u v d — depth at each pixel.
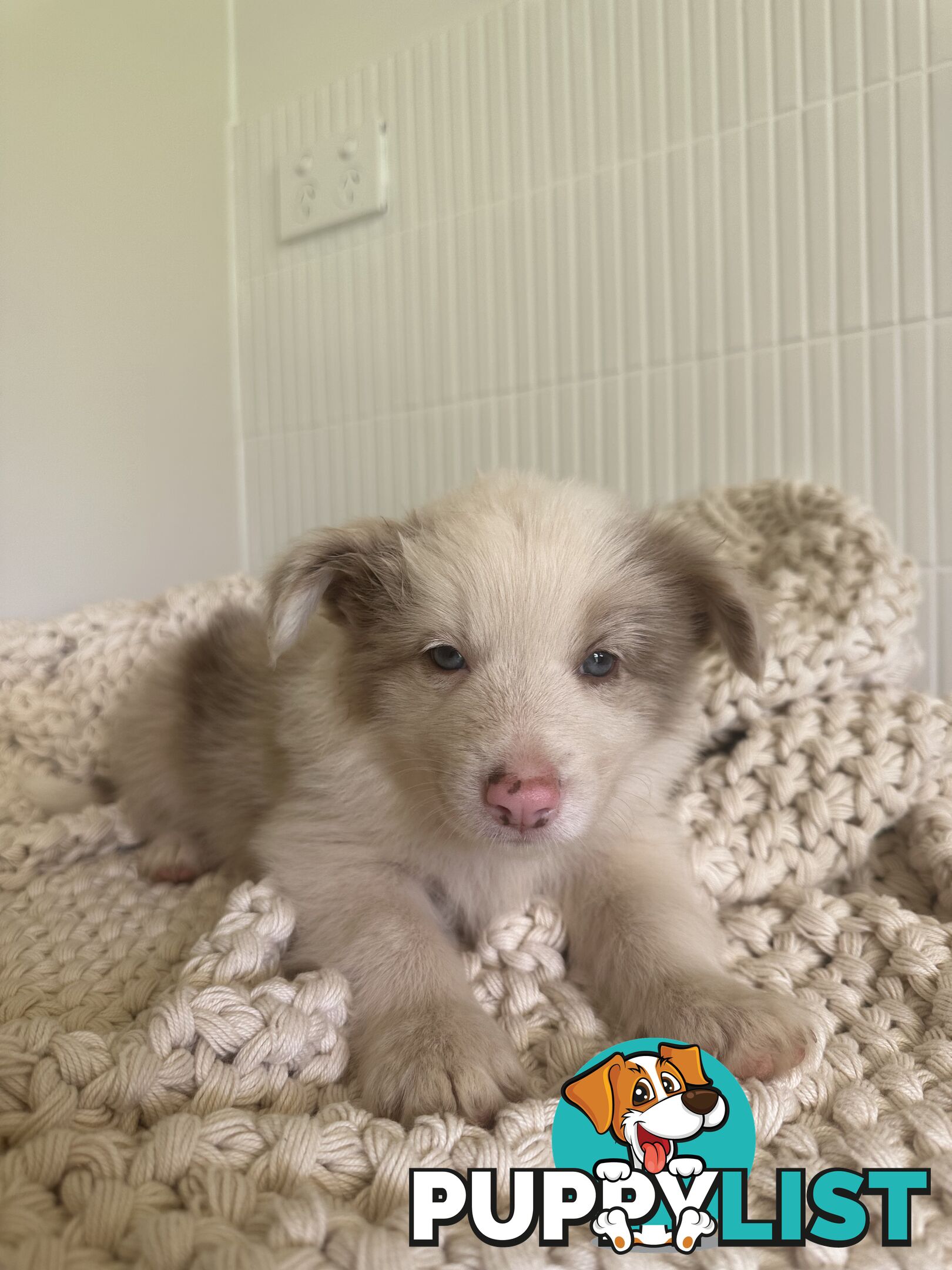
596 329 0.72
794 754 0.45
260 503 0.91
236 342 0.90
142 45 0.88
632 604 0.39
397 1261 0.19
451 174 0.77
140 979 0.35
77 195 0.89
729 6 0.65
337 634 0.44
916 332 0.61
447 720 0.36
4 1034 0.28
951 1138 0.26
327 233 0.84
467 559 0.38
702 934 0.37
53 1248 0.20
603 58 0.70
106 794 0.56
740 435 0.67
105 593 0.91
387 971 0.34
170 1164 0.23
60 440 0.91
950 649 0.62
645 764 0.42
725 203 0.66
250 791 0.48
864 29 0.61
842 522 0.54
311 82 0.83
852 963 0.36
